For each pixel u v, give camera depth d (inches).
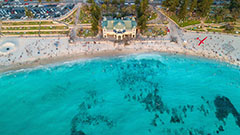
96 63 5036.9
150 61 5068.9
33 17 6166.3
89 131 3565.5
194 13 6397.6
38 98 4202.8
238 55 5059.1
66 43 5442.9
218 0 7130.9
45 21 6023.6
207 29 5836.6
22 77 4682.6
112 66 4948.3
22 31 5757.9
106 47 5378.9
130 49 5359.3
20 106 4047.7
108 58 5162.4
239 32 5659.5
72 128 3627.0
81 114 3865.7
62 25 5969.5
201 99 4119.1
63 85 4490.7
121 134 3511.3
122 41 5492.1
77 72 4808.1
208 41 5477.4
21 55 5113.2
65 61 5064.0
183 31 5816.9
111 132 3535.9
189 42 5482.3
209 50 5236.2
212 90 4318.4
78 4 6855.3
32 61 5007.4
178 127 3617.1
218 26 5910.4
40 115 3873.0
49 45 5374.0
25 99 4190.5
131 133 3521.2
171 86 4421.8
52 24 5954.7
